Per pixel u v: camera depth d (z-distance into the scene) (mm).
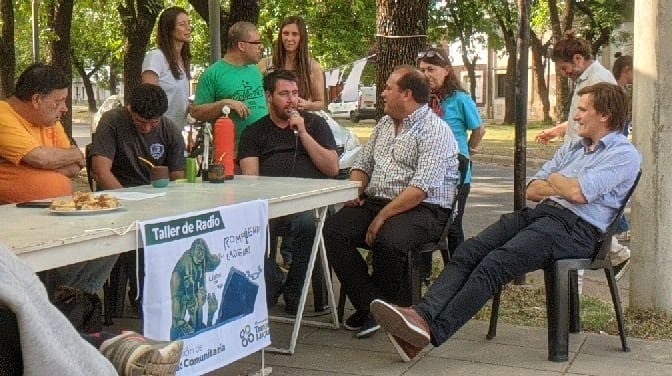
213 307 3709
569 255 4477
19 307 1984
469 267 4547
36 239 2902
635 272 5215
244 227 3893
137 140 5176
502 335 4984
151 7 16641
